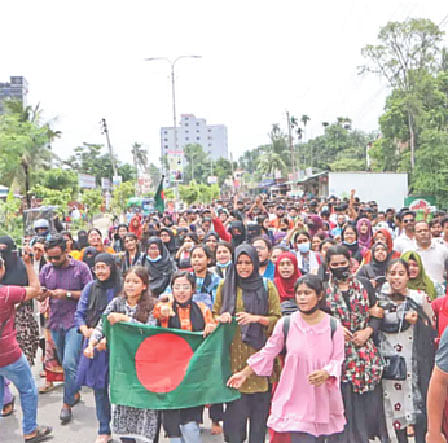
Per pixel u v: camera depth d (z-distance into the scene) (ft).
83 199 144.46
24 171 129.18
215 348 16.12
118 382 16.12
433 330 16.29
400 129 128.47
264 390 16.01
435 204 107.14
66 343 20.99
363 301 16.05
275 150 312.50
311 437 14.23
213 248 28.40
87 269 22.09
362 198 108.06
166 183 225.35
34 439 18.65
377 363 15.80
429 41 122.42
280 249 21.85
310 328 14.46
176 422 15.94
